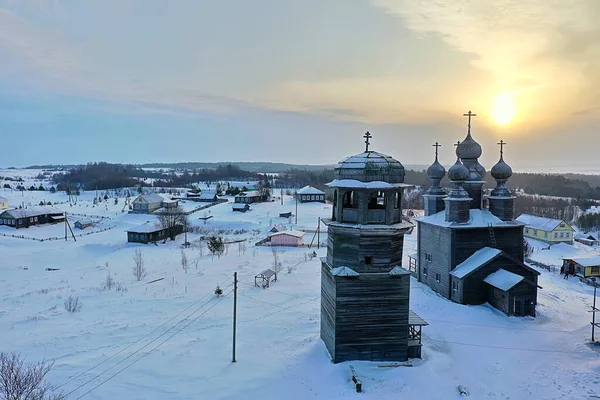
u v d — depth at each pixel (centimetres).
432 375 2411
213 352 2744
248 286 4388
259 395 2252
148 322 3322
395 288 2527
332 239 2589
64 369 2511
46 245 7831
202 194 14788
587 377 2488
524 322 3375
